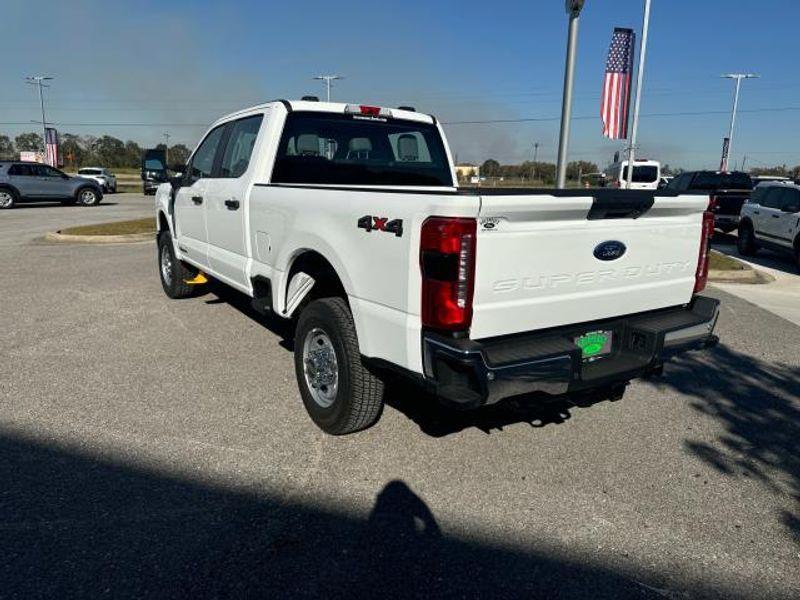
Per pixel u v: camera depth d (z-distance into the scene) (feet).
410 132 18.51
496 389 9.71
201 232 20.06
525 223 10.05
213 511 10.25
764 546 9.76
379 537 9.71
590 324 11.87
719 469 12.16
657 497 11.09
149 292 26.25
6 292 25.89
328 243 12.09
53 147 161.99
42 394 14.92
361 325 11.44
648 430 13.85
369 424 13.03
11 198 77.00
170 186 23.56
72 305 23.77
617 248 11.56
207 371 16.74
